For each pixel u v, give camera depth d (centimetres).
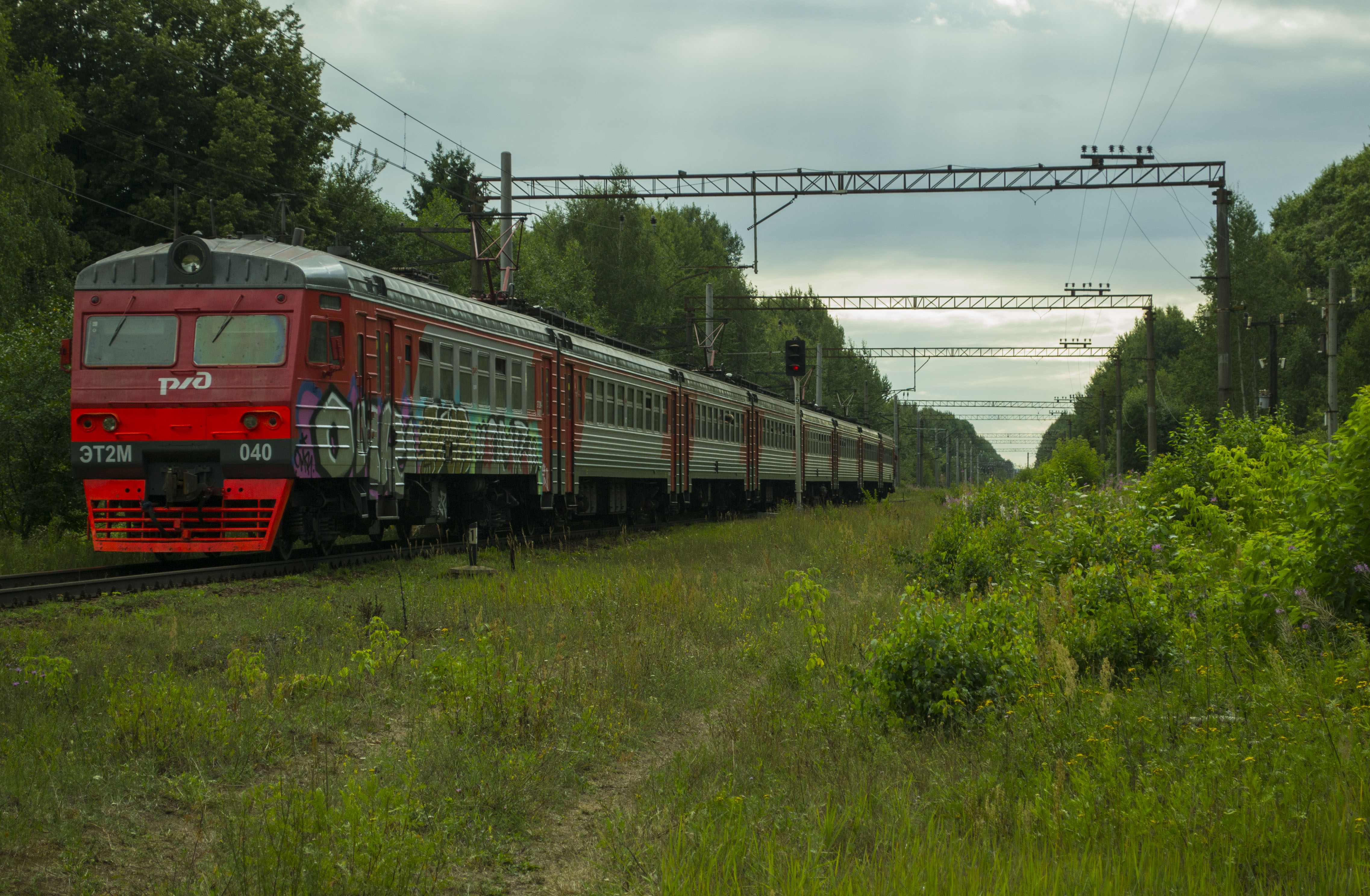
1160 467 1499
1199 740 597
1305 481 906
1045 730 627
